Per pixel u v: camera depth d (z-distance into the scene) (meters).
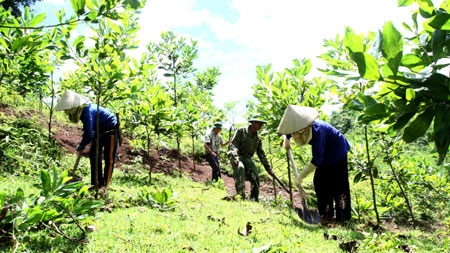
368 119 1.79
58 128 10.38
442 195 7.82
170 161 10.81
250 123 7.43
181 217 4.39
